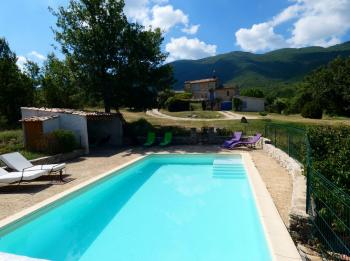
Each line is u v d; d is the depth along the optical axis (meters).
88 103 28.14
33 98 29.88
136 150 18.89
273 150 14.99
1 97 27.06
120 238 7.62
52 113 18.38
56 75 27.95
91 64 24.33
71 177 11.66
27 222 7.54
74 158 16.31
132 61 24.48
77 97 27.80
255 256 6.57
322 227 6.75
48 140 15.60
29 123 16.59
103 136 22.62
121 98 25.34
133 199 10.73
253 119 38.56
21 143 17.28
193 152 17.48
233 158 16.55
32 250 7.02
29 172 10.31
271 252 5.44
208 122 34.12
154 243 7.31
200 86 82.62
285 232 6.19
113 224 8.53
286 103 67.00
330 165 8.52
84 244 7.29
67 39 24.91
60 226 8.52
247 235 7.65
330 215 6.83
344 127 10.20
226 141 19.33
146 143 21.00
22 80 28.97
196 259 6.50
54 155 14.86
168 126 29.09
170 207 9.81
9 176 9.80
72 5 24.98
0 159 11.54
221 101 69.12
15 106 27.95
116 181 12.73
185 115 45.91
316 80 64.38
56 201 8.63
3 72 27.77
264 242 6.19
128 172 14.03
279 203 8.08
